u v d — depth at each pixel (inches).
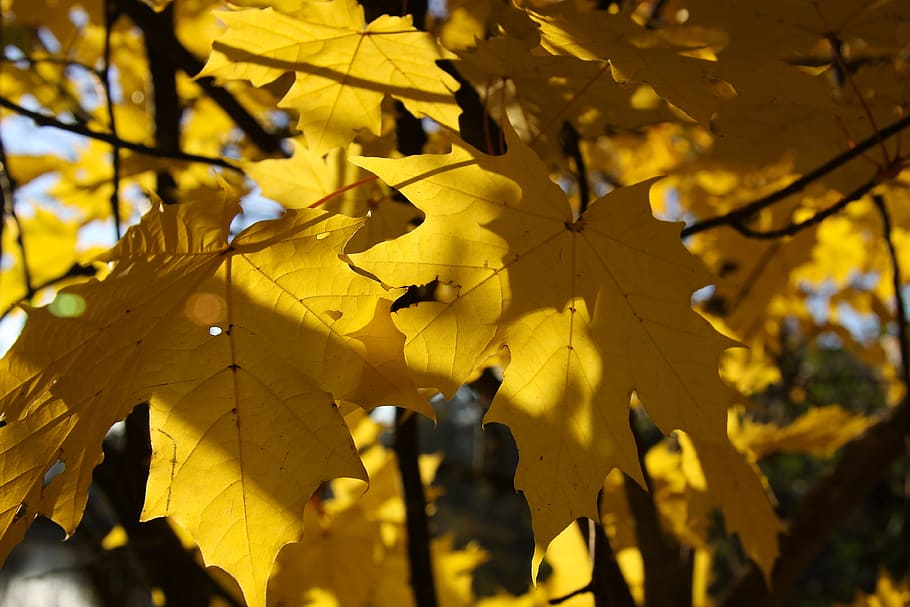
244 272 21.8
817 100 23.9
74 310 21.4
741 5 26.0
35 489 21.3
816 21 26.0
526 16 25.6
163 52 32.6
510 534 119.5
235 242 21.9
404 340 21.5
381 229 25.8
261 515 21.1
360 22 24.3
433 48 24.9
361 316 21.5
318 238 21.8
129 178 38.1
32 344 21.3
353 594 38.4
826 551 114.4
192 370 21.5
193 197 31.3
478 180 22.2
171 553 37.9
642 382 22.3
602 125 27.7
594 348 22.3
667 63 23.4
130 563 40.6
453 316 21.8
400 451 34.2
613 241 22.5
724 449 28.5
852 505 40.3
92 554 37.6
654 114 27.3
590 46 23.4
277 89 28.2
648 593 32.6
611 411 22.1
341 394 21.2
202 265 21.9
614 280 22.5
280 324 21.6
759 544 28.6
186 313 21.7
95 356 21.6
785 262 39.9
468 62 26.4
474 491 144.4
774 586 39.7
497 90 27.3
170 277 21.9
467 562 46.8
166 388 21.5
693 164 30.6
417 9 27.5
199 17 38.0
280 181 27.1
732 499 28.5
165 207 22.0
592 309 22.4
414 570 34.9
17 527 21.1
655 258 22.5
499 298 22.0
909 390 36.8
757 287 40.5
